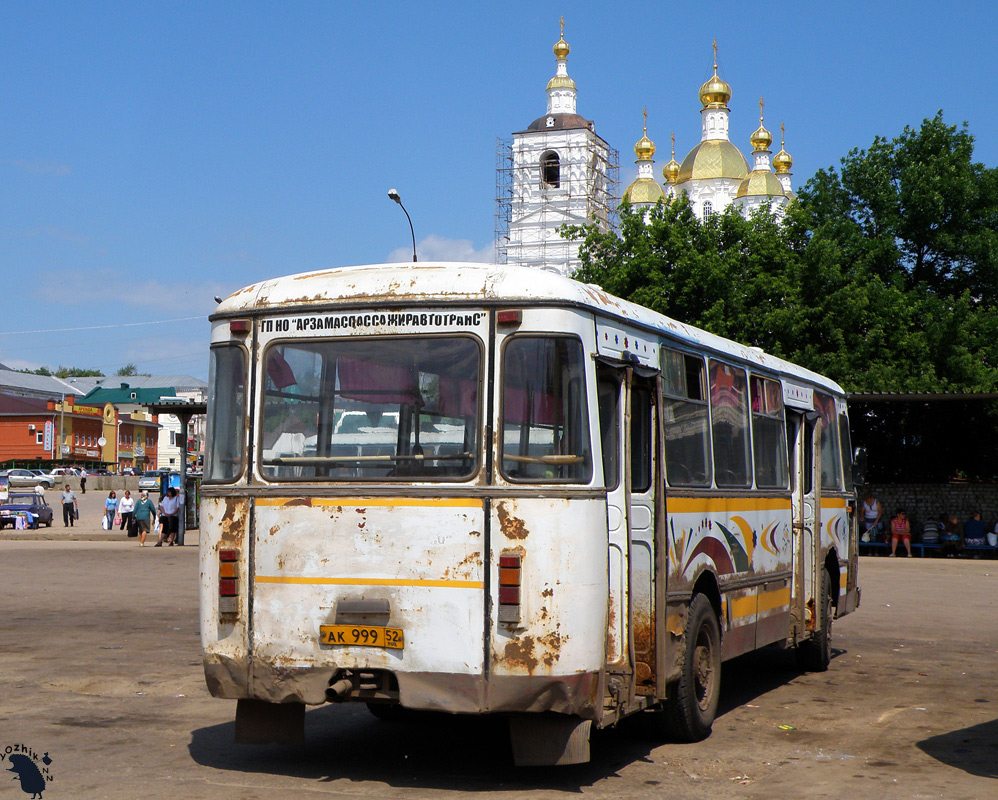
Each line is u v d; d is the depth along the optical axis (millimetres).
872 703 9898
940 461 34969
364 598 6527
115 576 22359
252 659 6750
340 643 6559
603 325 6996
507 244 84688
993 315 36906
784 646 10781
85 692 9820
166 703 9367
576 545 6375
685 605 8086
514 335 6559
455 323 6637
